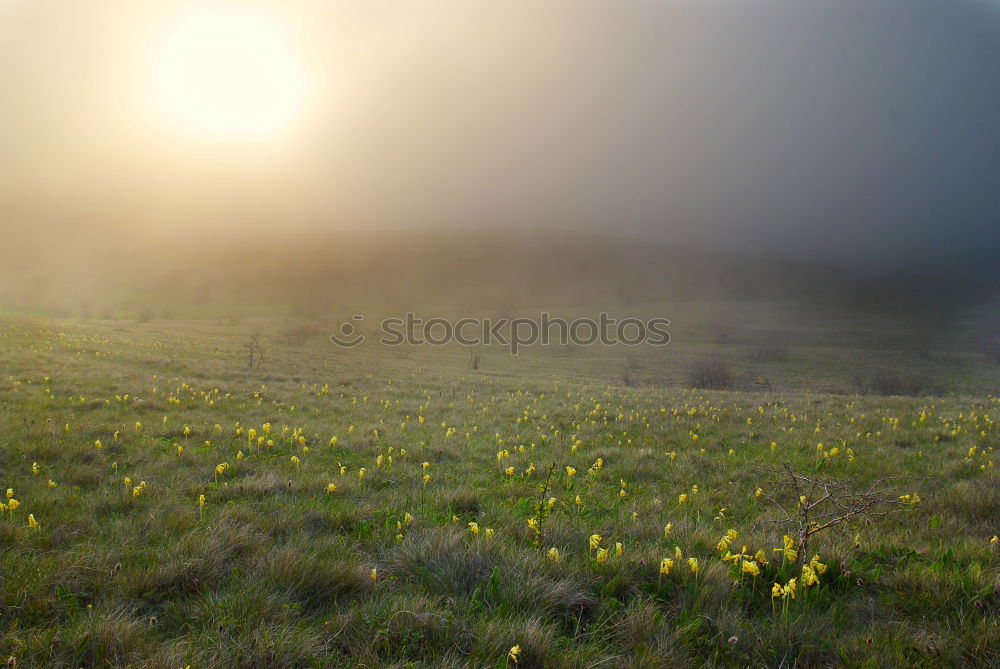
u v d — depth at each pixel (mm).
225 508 5930
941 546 5180
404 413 15930
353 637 3445
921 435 11469
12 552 4281
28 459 8164
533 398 20781
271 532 5352
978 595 3918
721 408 16844
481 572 4340
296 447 10227
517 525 5797
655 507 6887
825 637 3525
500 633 3402
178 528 5262
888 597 4070
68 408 12930
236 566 4383
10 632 3232
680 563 4434
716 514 6641
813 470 8641
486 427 13609
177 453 9078
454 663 3141
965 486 7211
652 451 10242
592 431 12859
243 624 3475
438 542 4879
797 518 5797
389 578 4344
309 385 22656
